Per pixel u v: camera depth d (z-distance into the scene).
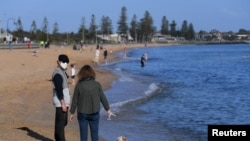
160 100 22.77
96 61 57.25
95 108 8.67
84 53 76.31
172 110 19.30
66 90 9.55
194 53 116.50
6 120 13.60
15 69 34.97
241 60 76.62
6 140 10.27
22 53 53.94
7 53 52.41
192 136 13.81
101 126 14.74
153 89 27.75
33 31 154.62
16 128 12.16
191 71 48.72
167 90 28.09
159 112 18.64
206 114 18.38
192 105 21.08
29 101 19.00
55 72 9.45
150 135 13.69
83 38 165.50
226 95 25.59
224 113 18.72
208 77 40.53
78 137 12.05
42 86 24.89
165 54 107.75
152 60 75.44
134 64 58.75
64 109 9.46
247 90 28.67
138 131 14.25
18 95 20.47
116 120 16.16
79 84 8.72
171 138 13.43
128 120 16.31
